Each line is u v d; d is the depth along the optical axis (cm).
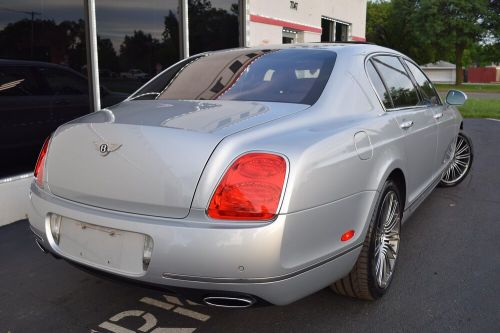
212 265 201
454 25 3700
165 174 211
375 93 310
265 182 205
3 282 323
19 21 482
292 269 211
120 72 619
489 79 5972
